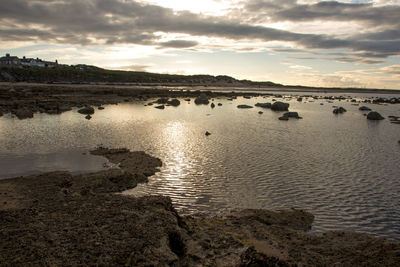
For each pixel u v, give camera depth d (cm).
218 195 1981
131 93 10425
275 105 7375
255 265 1095
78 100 7806
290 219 1647
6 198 1689
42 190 1836
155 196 1669
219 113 6419
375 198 1991
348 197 1998
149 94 10725
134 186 2097
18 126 4228
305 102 10569
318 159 2914
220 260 1130
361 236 1450
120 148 3048
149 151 3016
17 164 2481
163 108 7062
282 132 4312
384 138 4069
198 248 1211
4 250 1081
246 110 7156
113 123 4659
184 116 5750
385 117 6469
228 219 1606
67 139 3450
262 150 3203
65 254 1064
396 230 1581
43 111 5753
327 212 1770
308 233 1510
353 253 1245
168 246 1168
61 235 1195
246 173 2425
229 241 1283
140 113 6038
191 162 2681
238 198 1942
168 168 2498
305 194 2030
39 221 1323
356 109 8219
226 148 3231
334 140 3862
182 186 2120
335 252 1259
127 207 1495
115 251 1088
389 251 1241
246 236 1356
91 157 2730
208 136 3844
